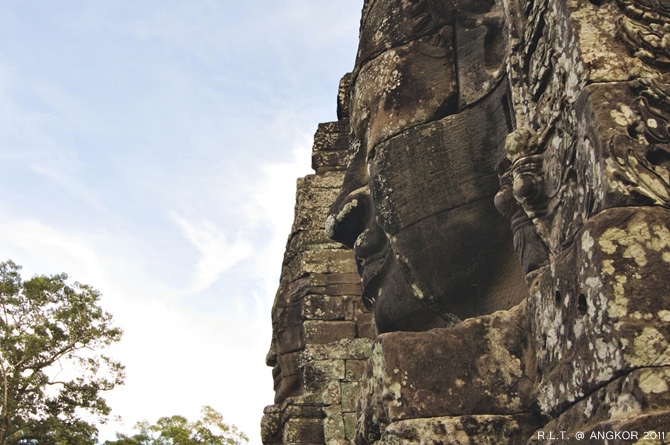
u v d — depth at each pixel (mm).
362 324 10562
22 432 23078
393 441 4254
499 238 5141
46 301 24922
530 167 4273
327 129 12023
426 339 4453
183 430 28688
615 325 3250
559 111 4039
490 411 4246
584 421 3453
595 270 3396
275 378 11227
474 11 5547
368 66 5977
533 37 4414
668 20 3928
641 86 3666
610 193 3461
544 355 4016
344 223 6637
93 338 24766
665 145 3576
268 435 10672
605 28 3879
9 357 23625
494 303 5172
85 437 24203
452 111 5496
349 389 10156
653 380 3111
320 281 10805
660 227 3379
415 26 5801
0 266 25125
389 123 5652
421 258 5395
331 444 9789
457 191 5281
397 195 5523
